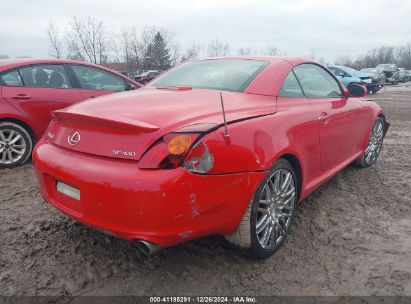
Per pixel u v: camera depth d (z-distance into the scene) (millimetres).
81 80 5480
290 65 3381
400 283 2535
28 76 4973
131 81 6105
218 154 2242
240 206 2408
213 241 2980
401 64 86188
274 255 2838
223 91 2971
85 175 2297
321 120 3316
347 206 3766
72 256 2783
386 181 4535
